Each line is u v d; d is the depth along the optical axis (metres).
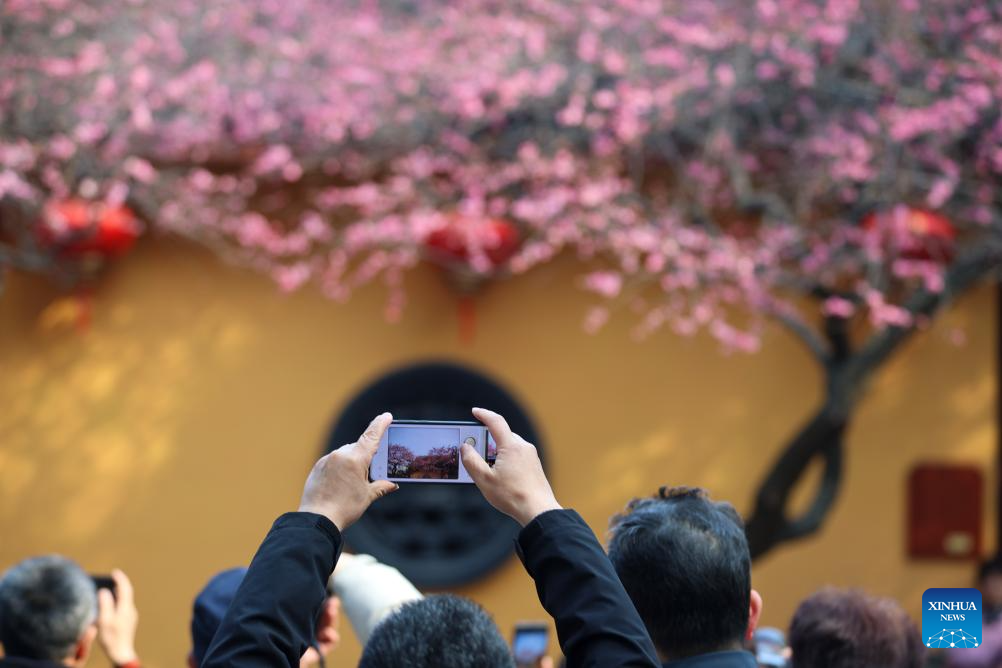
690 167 8.02
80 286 8.11
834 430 7.43
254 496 8.31
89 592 3.40
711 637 2.38
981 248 7.64
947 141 7.82
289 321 8.37
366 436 1.99
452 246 7.81
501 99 7.95
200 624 3.27
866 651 3.10
